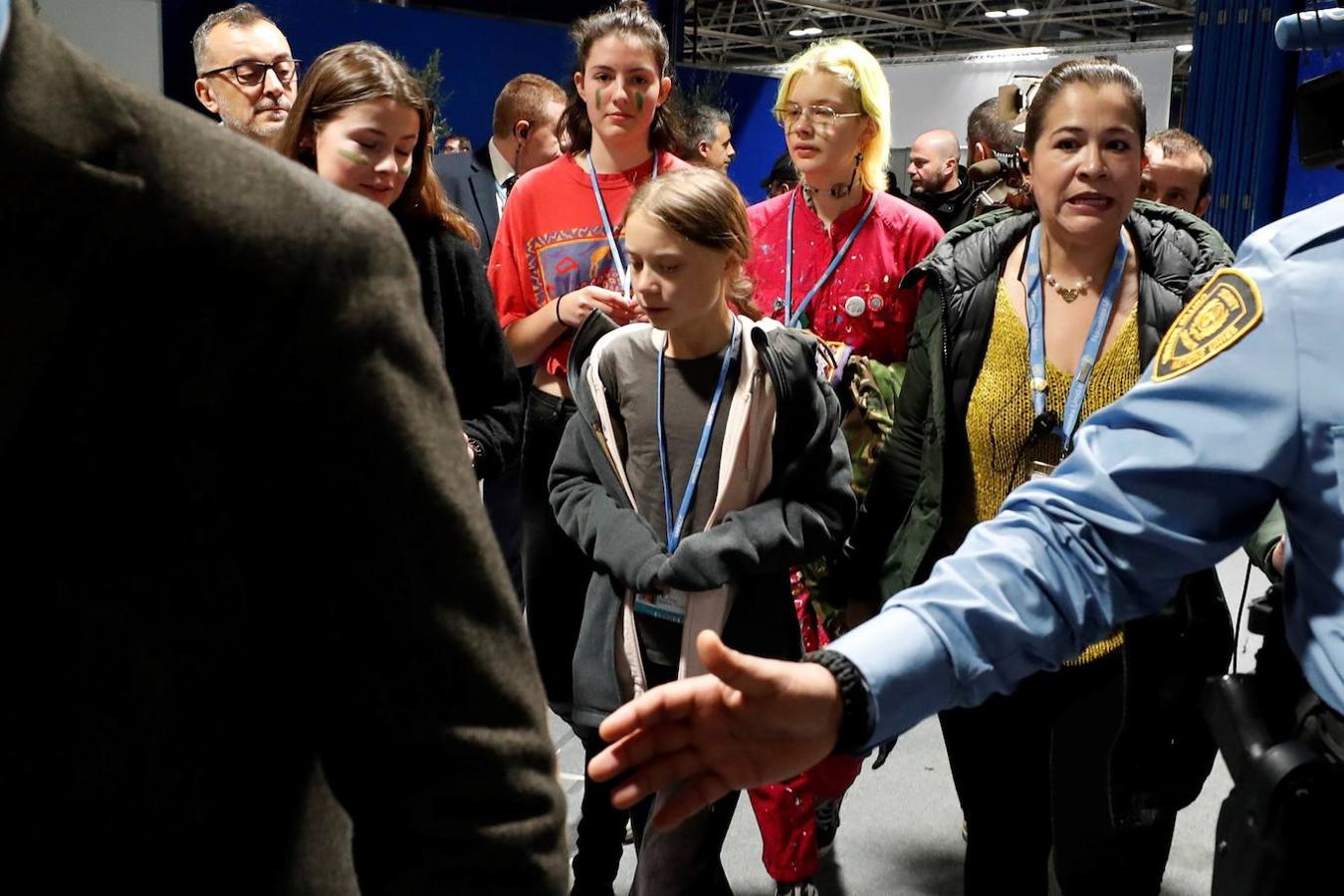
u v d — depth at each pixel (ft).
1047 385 6.25
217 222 2.19
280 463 2.31
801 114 8.16
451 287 7.43
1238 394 3.11
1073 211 6.02
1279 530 4.34
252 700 2.38
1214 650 5.00
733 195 6.38
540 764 2.55
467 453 2.56
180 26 16.08
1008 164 9.65
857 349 8.38
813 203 8.55
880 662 3.22
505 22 19.88
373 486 2.32
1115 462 3.35
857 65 8.04
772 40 55.11
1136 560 3.34
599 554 6.52
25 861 2.23
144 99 2.24
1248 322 3.10
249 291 2.21
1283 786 3.28
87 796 2.22
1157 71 29.73
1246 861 3.40
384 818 2.47
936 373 6.41
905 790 10.27
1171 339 3.35
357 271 2.33
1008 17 52.85
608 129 8.49
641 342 6.75
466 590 2.43
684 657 6.43
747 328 6.61
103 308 2.14
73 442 2.15
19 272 2.05
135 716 2.22
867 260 8.32
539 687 2.62
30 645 2.17
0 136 2.03
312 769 2.59
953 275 6.42
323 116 6.72
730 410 6.53
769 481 6.57
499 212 12.82
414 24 18.88
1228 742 3.60
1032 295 6.31
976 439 6.36
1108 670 5.92
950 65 34.22
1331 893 3.30
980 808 6.41
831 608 7.71
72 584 2.17
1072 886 6.18
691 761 3.19
